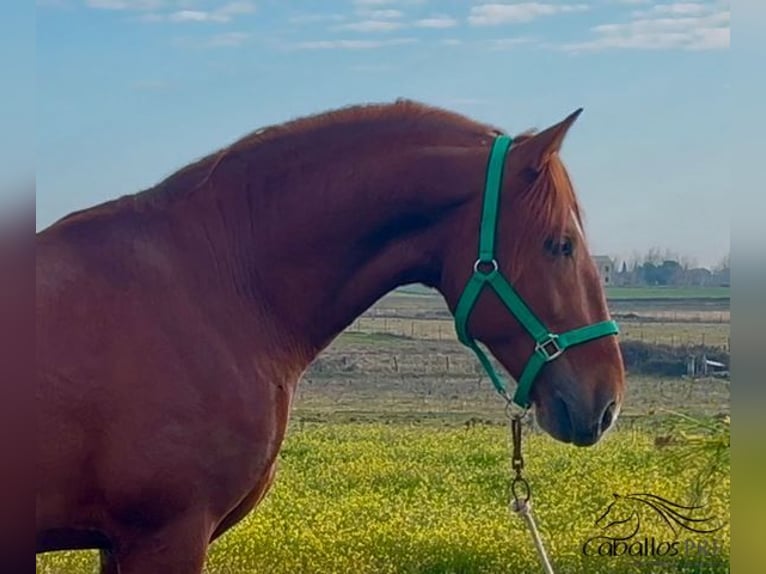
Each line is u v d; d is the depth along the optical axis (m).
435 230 2.78
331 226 2.80
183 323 2.66
